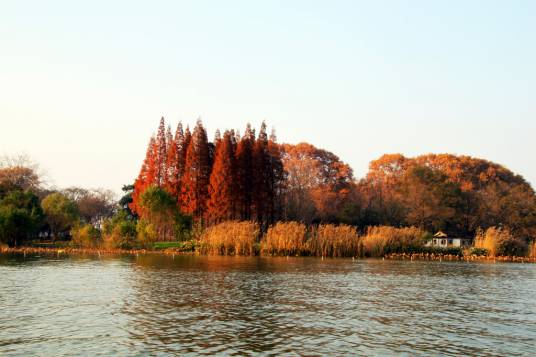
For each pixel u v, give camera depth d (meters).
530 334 25.77
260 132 94.69
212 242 72.12
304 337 24.39
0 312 29.14
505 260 71.75
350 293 37.59
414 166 113.06
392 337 24.73
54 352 21.47
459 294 38.22
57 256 68.19
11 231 81.44
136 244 79.56
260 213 93.81
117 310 30.03
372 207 110.62
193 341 23.38
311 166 118.31
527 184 131.25
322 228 73.31
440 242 97.94
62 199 102.69
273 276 46.72
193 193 93.62
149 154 103.69
